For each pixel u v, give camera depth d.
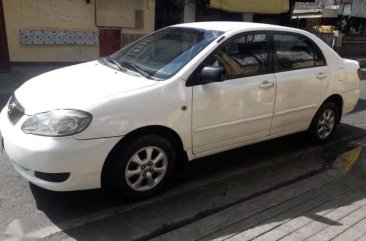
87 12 11.20
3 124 3.80
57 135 3.36
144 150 3.80
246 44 4.51
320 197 4.14
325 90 5.36
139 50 4.71
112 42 11.84
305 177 4.67
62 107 3.45
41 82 4.09
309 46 5.21
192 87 3.98
